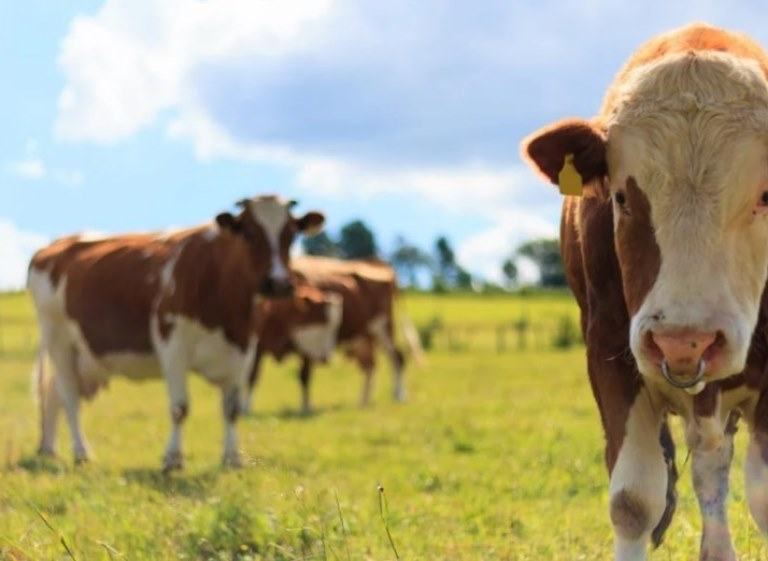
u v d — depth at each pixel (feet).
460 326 169.37
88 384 48.01
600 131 17.79
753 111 16.84
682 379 15.90
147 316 45.01
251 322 44.55
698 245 16.21
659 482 18.43
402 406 69.51
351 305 78.84
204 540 24.30
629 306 17.22
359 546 23.99
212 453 46.85
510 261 497.46
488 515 28.48
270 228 44.55
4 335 152.46
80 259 47.96
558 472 35.55
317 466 40.68
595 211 19.08
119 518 27.07
